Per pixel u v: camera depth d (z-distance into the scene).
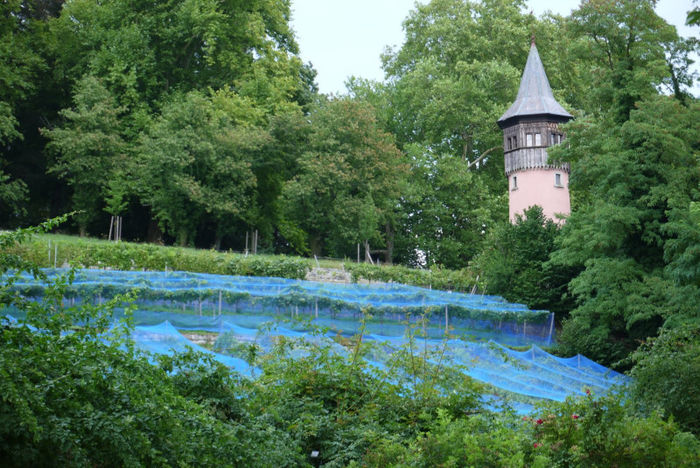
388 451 9.05
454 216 56.72
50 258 28.95
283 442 9.28
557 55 58.97
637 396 13.68
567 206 50.75
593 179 35.06
